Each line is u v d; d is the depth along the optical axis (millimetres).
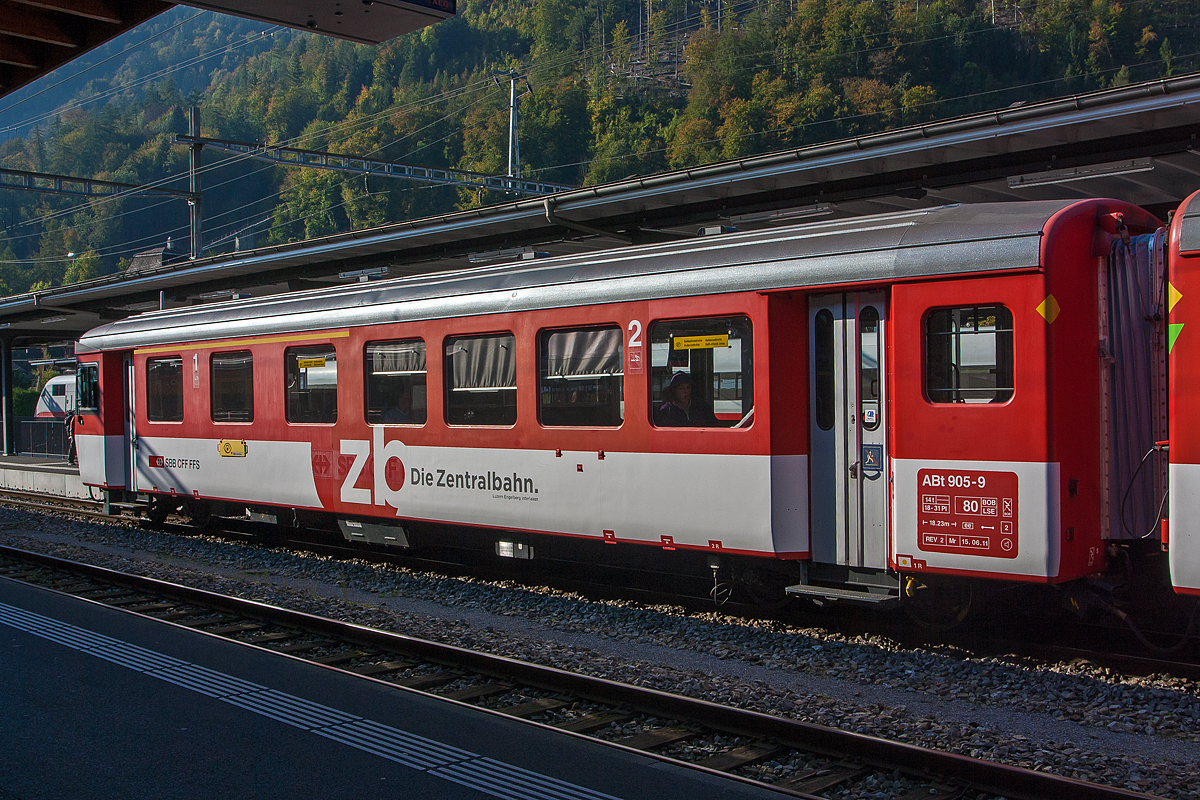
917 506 7203
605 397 9016
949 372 7129
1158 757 5285
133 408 14914
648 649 7812
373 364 11203
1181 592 6266
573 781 4906
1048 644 7570
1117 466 6988
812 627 8336
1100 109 8531
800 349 8062
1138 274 6926
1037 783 4590
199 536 14570
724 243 8547
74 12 8023
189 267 18922
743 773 5086
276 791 4801
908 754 4945
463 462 10203
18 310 24750
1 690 6504
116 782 4930
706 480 8273
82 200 119375
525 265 10109
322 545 13289
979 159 10305
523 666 6594
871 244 7523
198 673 6922
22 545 13625
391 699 6293
